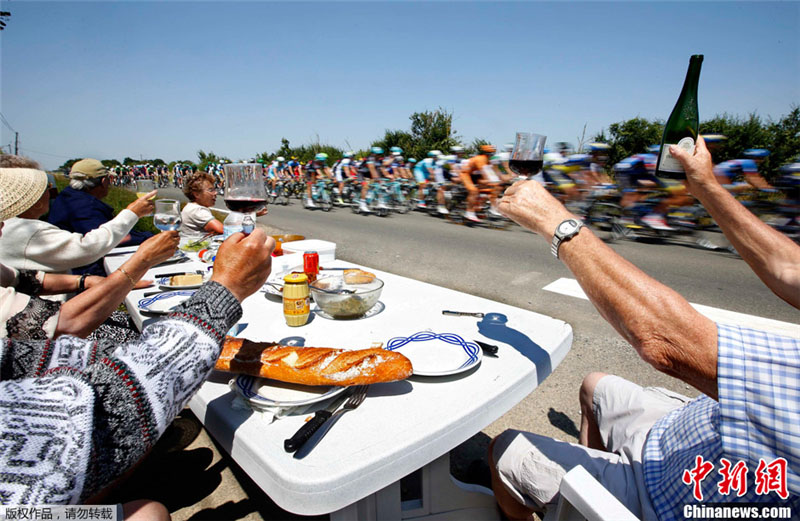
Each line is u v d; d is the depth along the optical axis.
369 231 9.98
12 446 0.63
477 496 1.46
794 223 6.60
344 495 0.85
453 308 1.83
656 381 2.95
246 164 1.51
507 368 1.28
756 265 1.27
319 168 16.05
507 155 9.91
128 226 2.21
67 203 2.94
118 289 1.49
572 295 4.87
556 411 2.62
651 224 8.05
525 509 1.40
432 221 11.74
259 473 0.91
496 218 10.44
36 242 1.96
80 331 1.43
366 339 1.48
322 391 1.10
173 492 1.97
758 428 0.79
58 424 0.66
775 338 0.78
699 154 1.37
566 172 8.76
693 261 6.54
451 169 11.66
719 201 1.33
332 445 0.93
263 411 1.04
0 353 0.88
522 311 1.78
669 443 1.13
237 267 0.91
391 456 0.91
